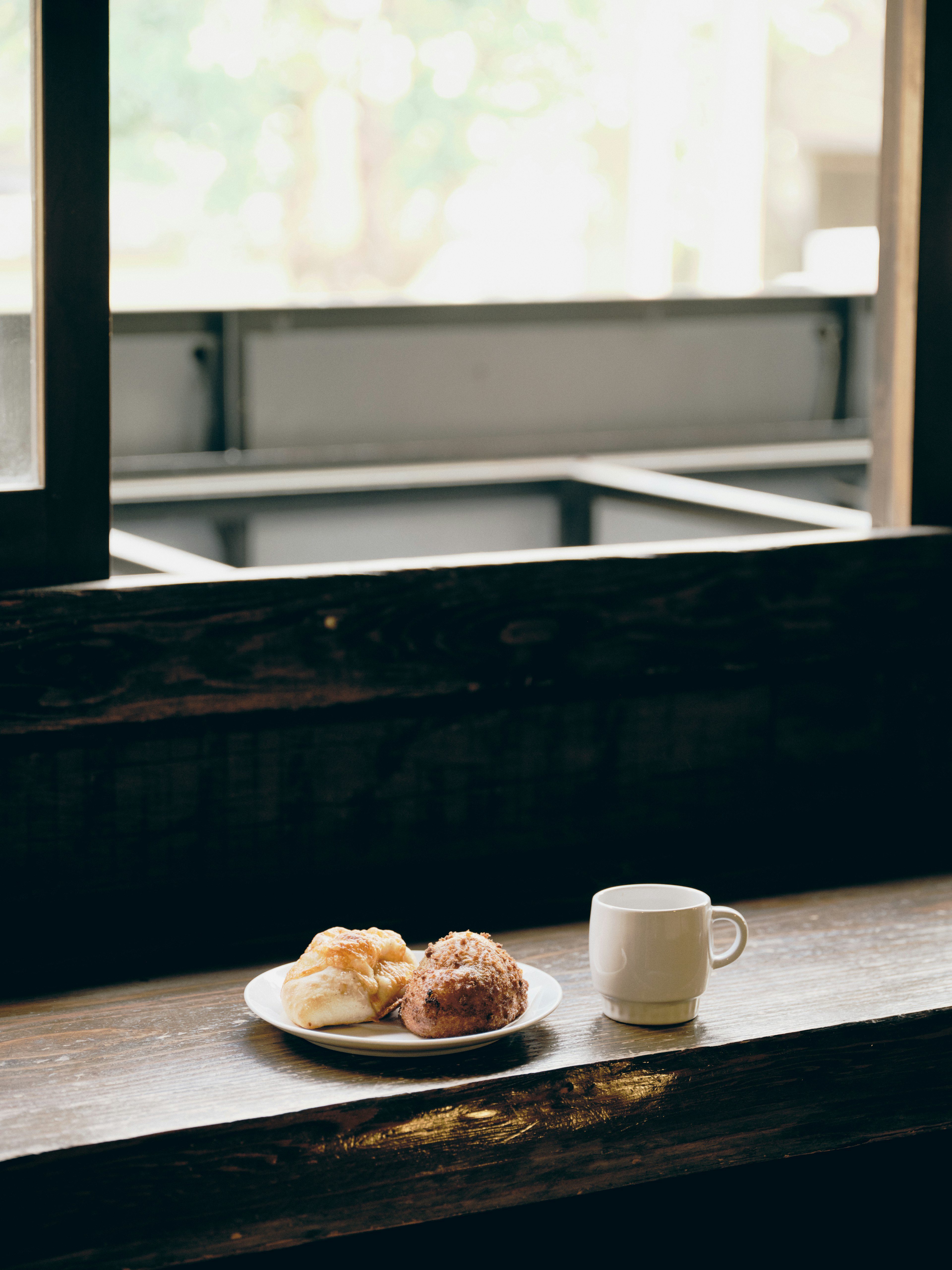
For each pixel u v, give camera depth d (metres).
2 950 2.39
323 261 12.04
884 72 2.69
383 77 11.70
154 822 2.44
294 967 2.26
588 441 5.73
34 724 2.38
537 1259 2.38
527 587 2.53
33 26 2.33
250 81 11.38
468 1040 2.19
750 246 10.94
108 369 2.39
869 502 2.79
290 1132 2.13
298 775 2.48
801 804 2.69
